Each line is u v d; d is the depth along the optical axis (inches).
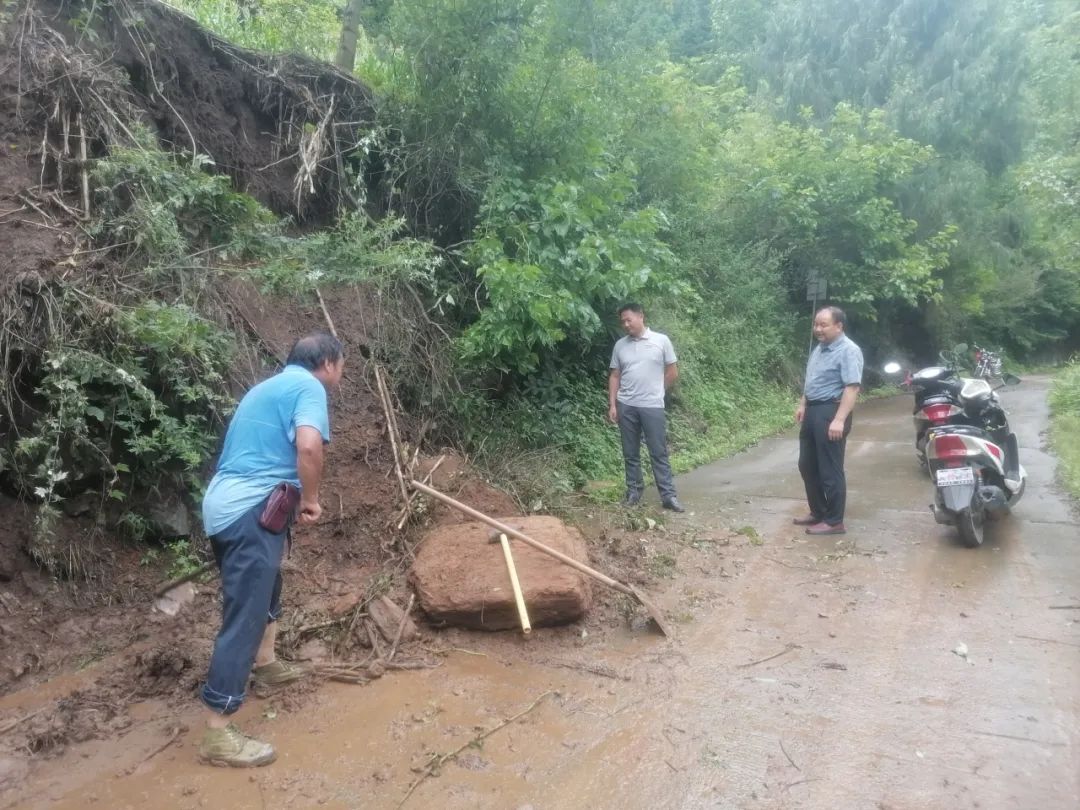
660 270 354.3
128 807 111.8
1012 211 874.1
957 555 217.3
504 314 268.5
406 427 242.1
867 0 770.2
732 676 150.6
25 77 203.3
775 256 658.8
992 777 116.3
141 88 237.1
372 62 351.9
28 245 177.2
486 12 293.3
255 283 223.8
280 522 125.1
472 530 185.6
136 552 178.7
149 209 190.5
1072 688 142.2
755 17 879.7
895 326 850.1
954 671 150.1
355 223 254.2
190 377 186.1
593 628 172.7
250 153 268.4
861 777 117.0
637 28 354.3
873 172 647.8
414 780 117.6
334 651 157.9
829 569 210.8
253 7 342.6
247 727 132.6
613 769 120.3
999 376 390.9
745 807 110.7
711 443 413.1
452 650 161.3
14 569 160.7
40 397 171.8
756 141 661.9
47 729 127.9
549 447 297.1
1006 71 765.3
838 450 238.8
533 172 321.1
